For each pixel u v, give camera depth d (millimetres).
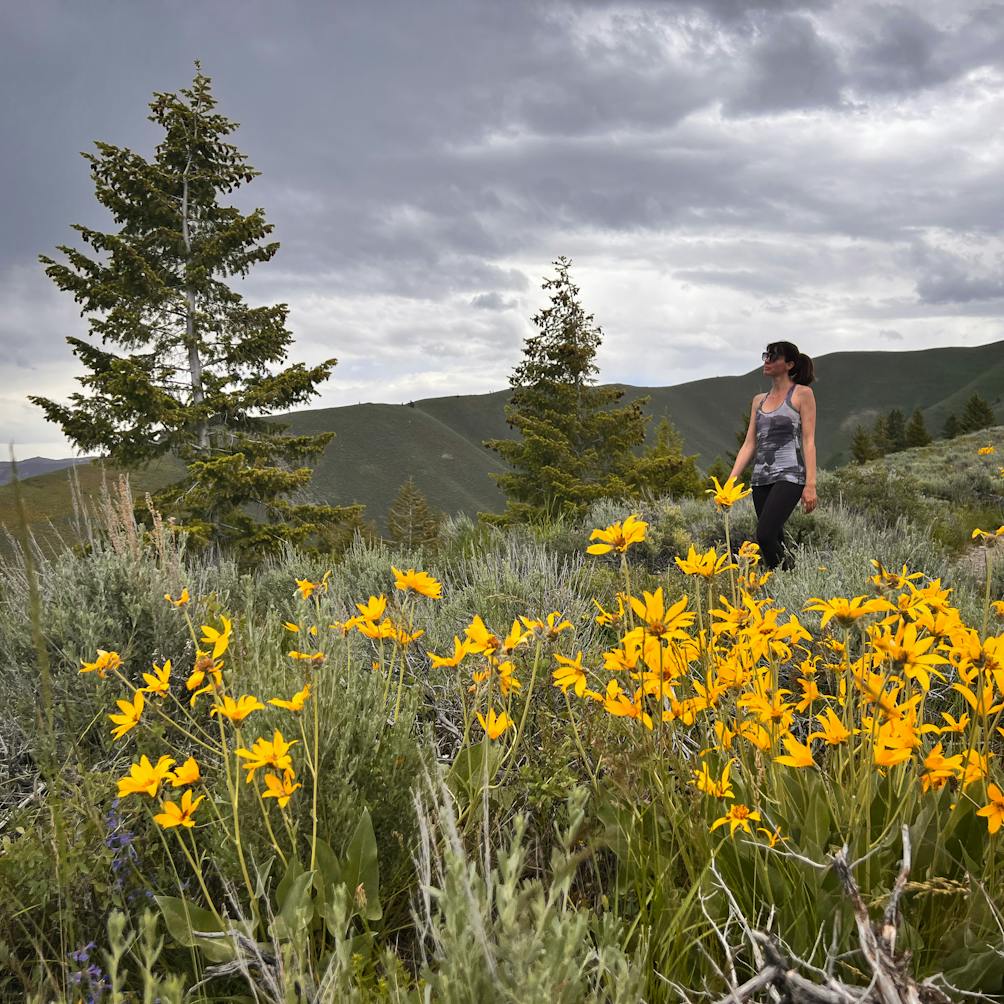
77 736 2428
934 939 1397
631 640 1593
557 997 921
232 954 1396
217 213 18375
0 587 3172
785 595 3859
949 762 1385
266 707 1897
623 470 20312
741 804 1565
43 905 1506
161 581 3555
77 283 15664
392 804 1813
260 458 16219
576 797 1081
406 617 2045
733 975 1136
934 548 6391
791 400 5164
